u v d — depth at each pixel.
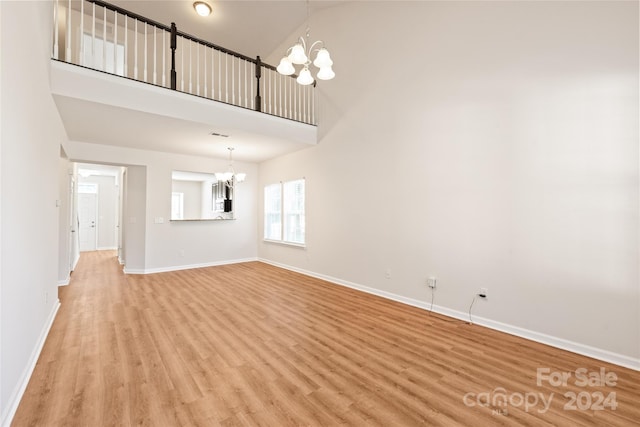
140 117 3.75
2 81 1.52
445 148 3.49
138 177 5.72
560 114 2.65
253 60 4.77
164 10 5.45
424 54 3.71
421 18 3.74
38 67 2.37
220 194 7.86
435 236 3.60
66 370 2.21
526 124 2.85
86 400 1.87
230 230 6.88
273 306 3.80
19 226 1.88
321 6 5.20
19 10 1.83
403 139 3.96
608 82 2.40
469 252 3.28
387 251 4.18
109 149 5.29
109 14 5.43
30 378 2.10
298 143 5.25
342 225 4.89
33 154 2.23
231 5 5.32
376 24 4.34
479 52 3.18
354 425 1.68
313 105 5.46
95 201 9.46
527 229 2.85
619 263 2.36
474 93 3.23
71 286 4.71
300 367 2.31
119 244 7.39
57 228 3.56
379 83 4.28
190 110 3.93
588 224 2.51
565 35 2.61
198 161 6.35
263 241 7.06
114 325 3.11
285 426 1.67
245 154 6.22
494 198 3.07
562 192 2.64
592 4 2.47
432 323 3.24
